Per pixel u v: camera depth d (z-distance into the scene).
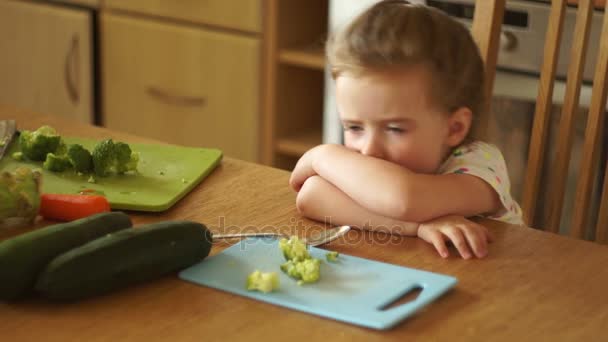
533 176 1.30
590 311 0.83
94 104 2.67
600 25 1.82
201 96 2.48
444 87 1.08
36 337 0.77
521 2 1.92
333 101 2.29
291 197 1.11
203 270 0.89
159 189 1.09
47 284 0.80
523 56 1.95
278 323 0.80
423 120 1.08
